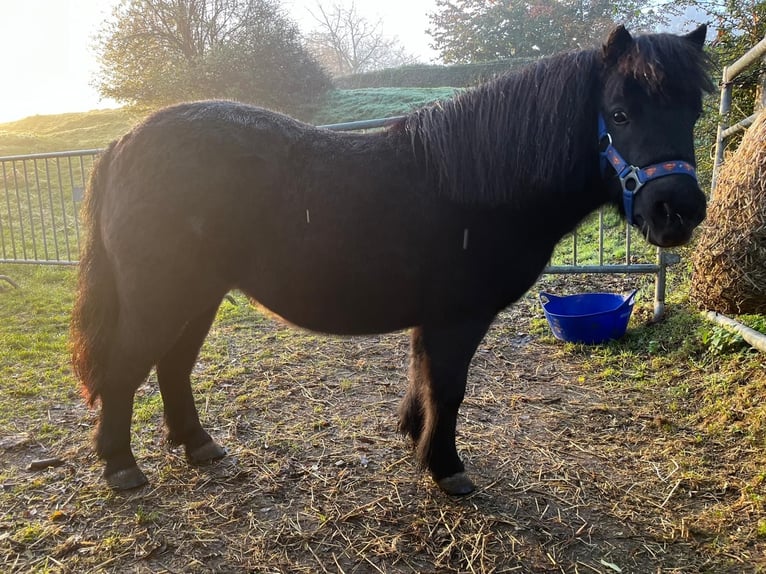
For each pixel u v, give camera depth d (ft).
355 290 7.59
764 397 10.18
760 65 12.53
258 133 7.62
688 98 6.61
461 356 7.83
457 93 8.13
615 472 8.87
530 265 7.83
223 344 14.93
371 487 8.59
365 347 14.79
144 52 49.01
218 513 7.94
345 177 7.45
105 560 6.98
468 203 7.37
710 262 9.67
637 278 18.33
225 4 50.11
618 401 11.32
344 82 77.56
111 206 7.81
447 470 8.31
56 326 16.31
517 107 7.37
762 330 12.02
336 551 7.21
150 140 7.63
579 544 7.30
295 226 7.41
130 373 8.06
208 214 7.36
